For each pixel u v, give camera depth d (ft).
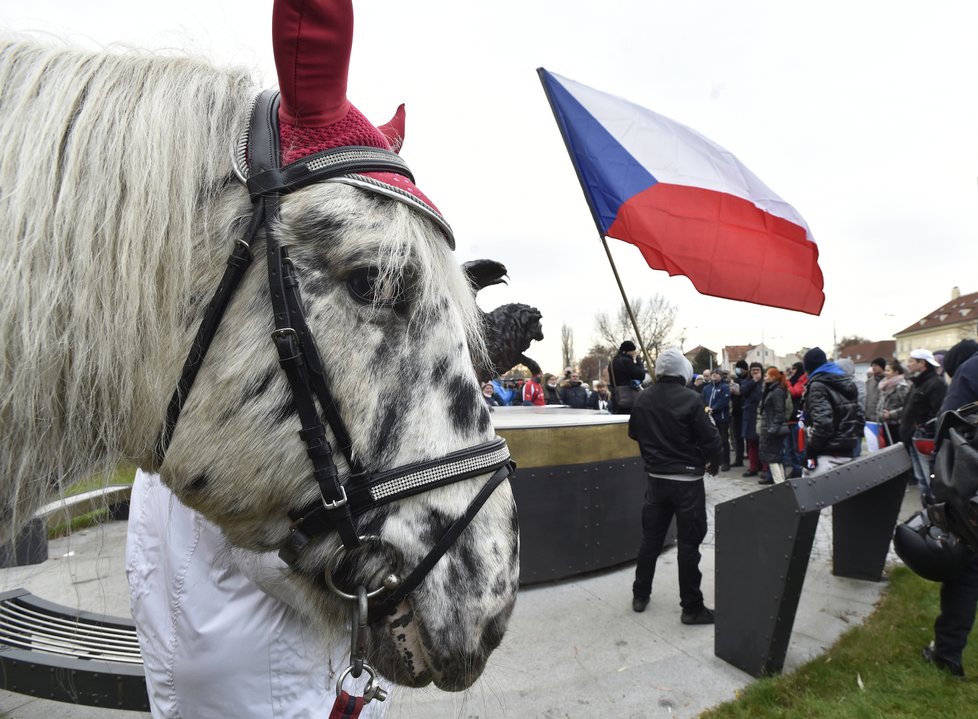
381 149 2.75
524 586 11.37
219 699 3.46
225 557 3.30
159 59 2.88
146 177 2.47
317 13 2.44
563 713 7.13
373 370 2.46
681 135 12.16
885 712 7.09
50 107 2.52
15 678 5.40
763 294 12.12
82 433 2.57
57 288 2.38
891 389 21.31
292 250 2.42
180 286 2.48
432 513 2.54
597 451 11.83
